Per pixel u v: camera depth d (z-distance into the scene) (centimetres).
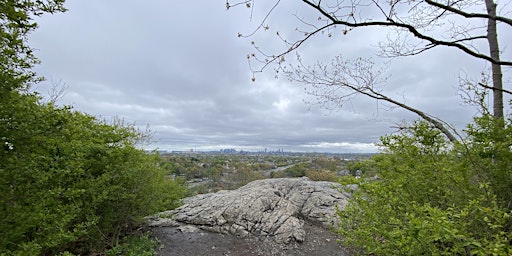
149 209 590
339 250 554
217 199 771
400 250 208
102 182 474
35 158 296
